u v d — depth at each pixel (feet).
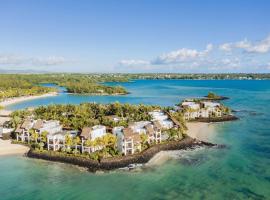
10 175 270.87
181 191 238.48
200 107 557.74
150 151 320.70
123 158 297.94
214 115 538.06
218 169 283.79
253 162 301.02
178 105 599.16
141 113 497.05
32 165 294.46
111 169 284.00
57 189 243.81
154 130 360.48
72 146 323.16
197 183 253.03
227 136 410.52
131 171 279.69
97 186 249.14
